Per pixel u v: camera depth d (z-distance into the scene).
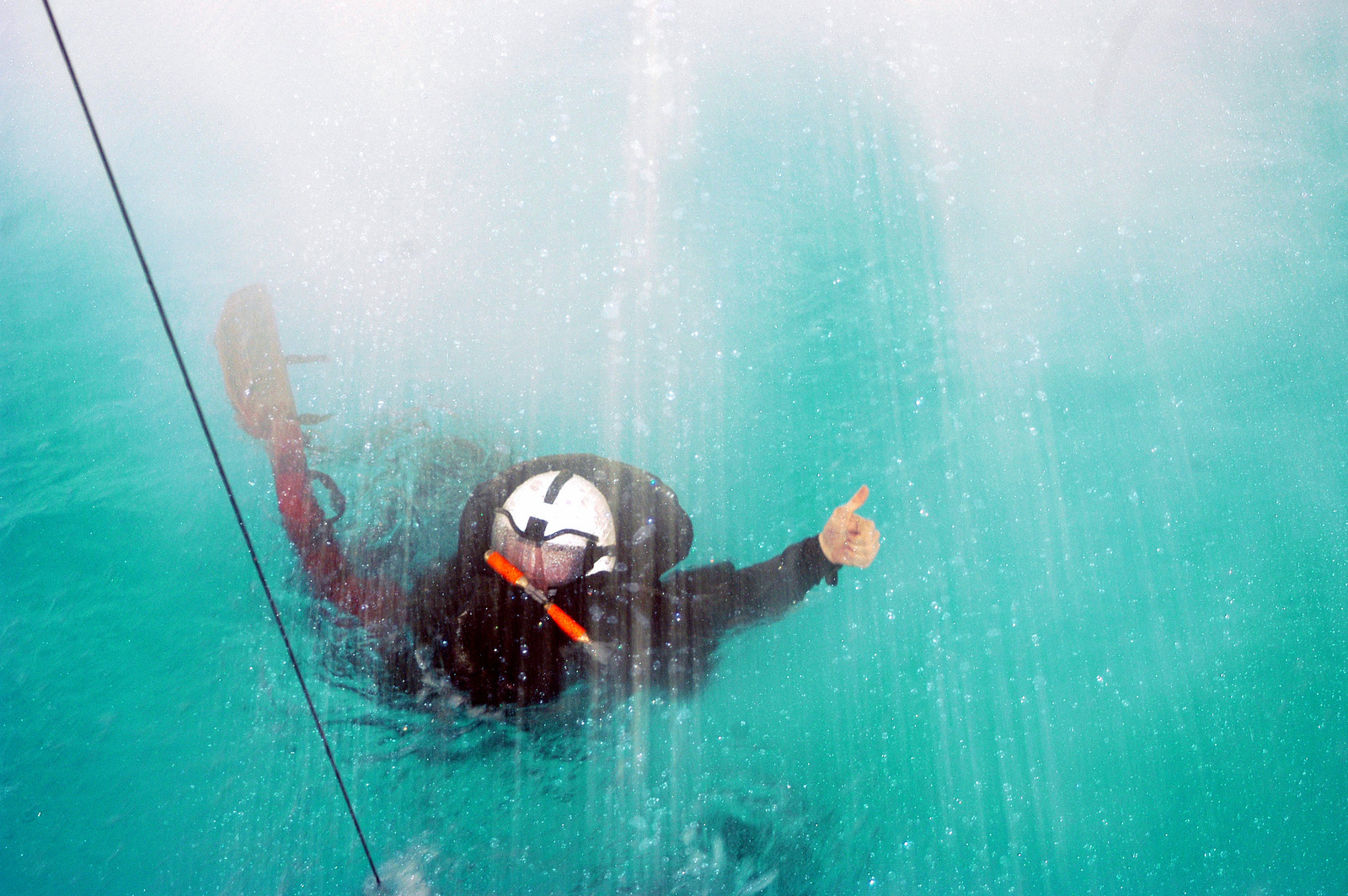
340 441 2.74
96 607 2.43
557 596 2.10
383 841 2.11
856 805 2.25
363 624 2.20
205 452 2.74
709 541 2.67
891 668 2.50
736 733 2.35
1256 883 2.18
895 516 2.75
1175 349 3.14
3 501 2.65
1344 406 3.02
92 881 2.00
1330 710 2.43
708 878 2.11
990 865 2.19
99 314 3.12
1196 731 2.40
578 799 2.21
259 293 2.29
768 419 2.94
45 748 2.19
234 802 2.13
